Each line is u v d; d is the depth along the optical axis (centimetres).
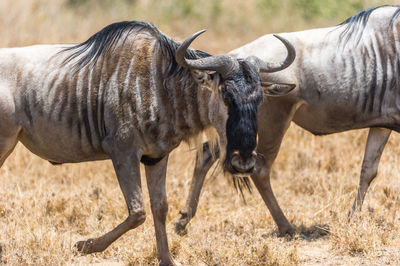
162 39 1688
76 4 5241
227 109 1543
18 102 1691
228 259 1762
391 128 2102
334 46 2070
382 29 2086
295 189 2550
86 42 1748
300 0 5509
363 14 2125
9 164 2677
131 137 1644
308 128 2161
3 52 1731
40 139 1725
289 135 2914
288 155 2805
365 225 1953
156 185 1739
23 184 2512
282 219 2098
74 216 2195
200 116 1673
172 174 2681
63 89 1678
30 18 4462
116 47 1683
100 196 2348
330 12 5350
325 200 2334
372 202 2316
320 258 1839
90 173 2659
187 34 4988
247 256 1770
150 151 1684
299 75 2047
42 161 2762
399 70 2061
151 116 1642
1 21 4225
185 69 1662
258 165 2105
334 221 2100
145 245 1852
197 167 2134
